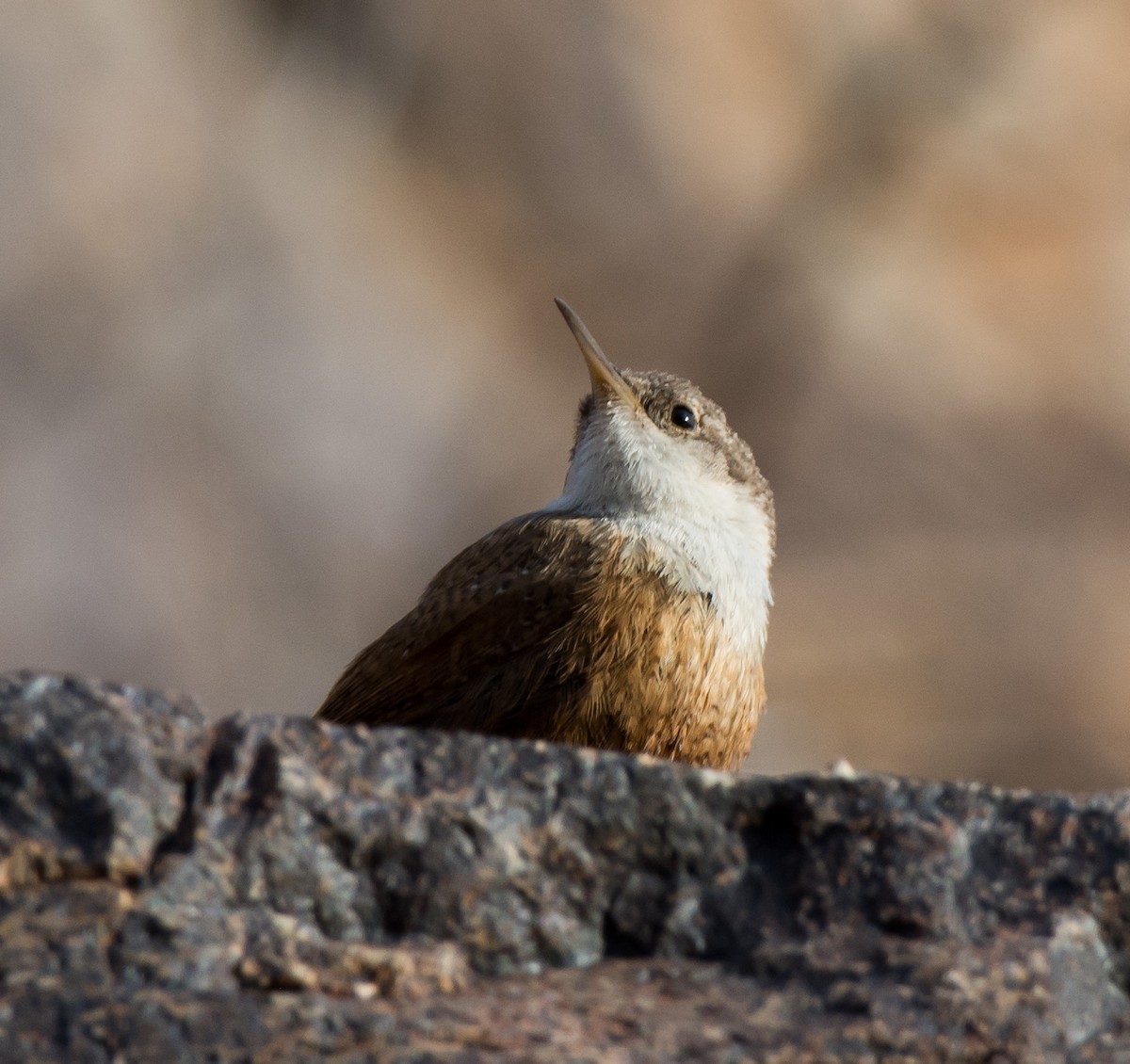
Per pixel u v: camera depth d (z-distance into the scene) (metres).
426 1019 8.53
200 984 8.53
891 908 9.47
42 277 38.56
